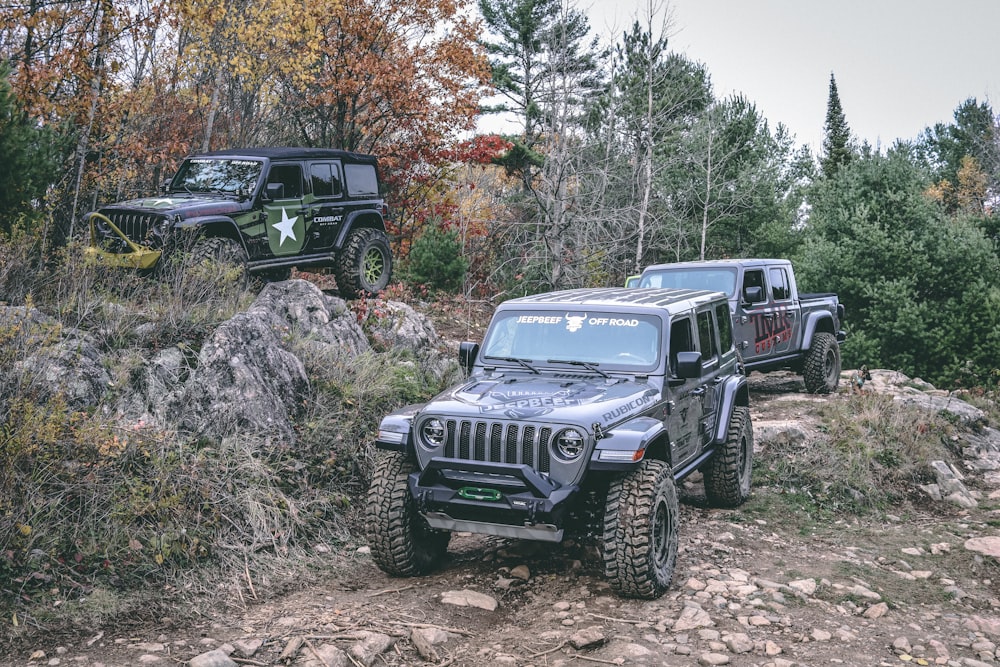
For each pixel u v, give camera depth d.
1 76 9.59
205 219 10.20
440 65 17.59
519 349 6.63
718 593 5.86
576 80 20.11
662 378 6.20
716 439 7.57
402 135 18.03
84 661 4.52
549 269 19.72
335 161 12.38
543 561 6.40
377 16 16.95
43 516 5.63
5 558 5.24
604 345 6.44
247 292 9.95
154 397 7.12
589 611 5.47
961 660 5.12
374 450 7.99
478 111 18.17
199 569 5.78
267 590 5.72
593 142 22.48
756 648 4.98
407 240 18.59
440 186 19.08
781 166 28.47
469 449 5.50
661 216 23.41
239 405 7.43
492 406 5.61
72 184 12.76
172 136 14.84
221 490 6.52
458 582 6.00
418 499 5.56
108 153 13.67
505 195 25.58
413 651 4.91
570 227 19.52
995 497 9.72
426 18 17.34
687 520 7.70
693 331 6.99
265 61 15.90
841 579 6.50
